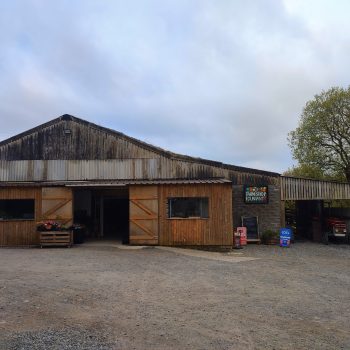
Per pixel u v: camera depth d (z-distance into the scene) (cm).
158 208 1753
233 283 1016
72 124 1994
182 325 660
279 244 1984
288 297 878
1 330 610
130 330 629
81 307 746
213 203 1733
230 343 583
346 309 789
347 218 2223
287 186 2022
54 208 1792
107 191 2084
